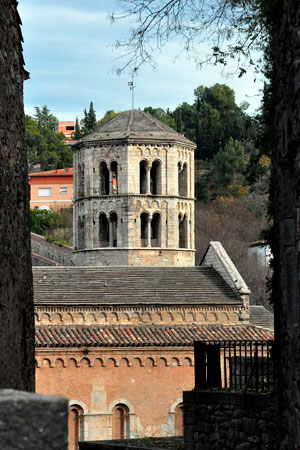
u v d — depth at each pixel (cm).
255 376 5025
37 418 1369
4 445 1357
